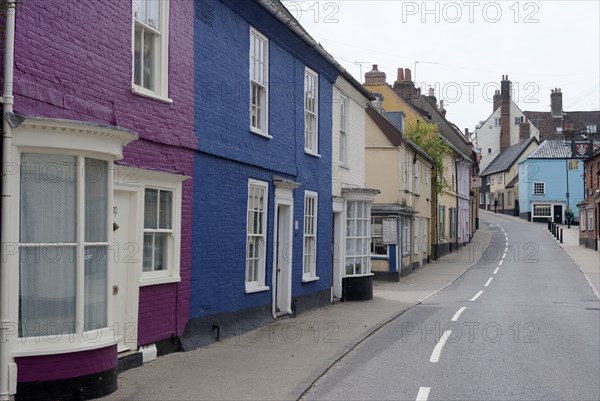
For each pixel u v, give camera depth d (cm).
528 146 8031
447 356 1150
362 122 2266
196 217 1157
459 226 5050
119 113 937
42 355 743
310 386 910
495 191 8800
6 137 716
